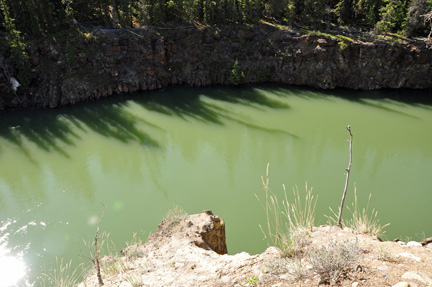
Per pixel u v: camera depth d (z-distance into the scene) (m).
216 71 64.31
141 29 62.50
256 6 69.81
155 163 37.34
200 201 29.31
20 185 32.88
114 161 37.91
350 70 62.88
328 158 37.84
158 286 6.54
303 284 4.68
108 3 63.22
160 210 28.22
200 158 38.41
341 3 70.19
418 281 4.14
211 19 68.25
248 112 52.31
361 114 52.12
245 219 25.88
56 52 53.91
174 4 65.69
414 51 61.19
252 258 6.49
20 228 26.11
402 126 47.81
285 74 65.06
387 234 23.58
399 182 32.03
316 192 29.78
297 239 6.26
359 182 31.86
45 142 41.81
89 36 56.78
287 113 52.22
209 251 8.94
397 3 64.00
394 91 62.81
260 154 39.16
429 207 27.52
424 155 38.94
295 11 69.56
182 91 61.03
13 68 51.19
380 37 64.12
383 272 4.51
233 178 33.34
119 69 58.81
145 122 48.25
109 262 8.44
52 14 58.88
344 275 4.59
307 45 62.91
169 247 9.62
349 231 6.77
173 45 63.62
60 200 30.23
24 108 51.50
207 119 49.75
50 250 23.25
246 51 66.19
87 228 25.88
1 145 40.88
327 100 57.78
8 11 50.72
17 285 20.03
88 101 54.75
